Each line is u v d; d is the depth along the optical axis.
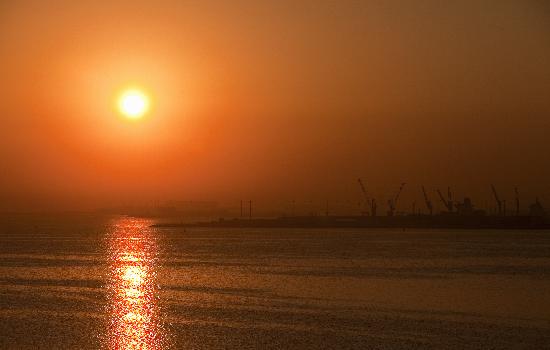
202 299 107.50
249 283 132.88
